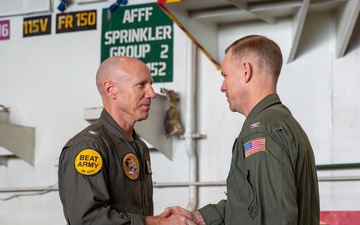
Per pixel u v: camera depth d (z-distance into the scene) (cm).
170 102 476
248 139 232
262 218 221
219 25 471
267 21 448
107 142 281
